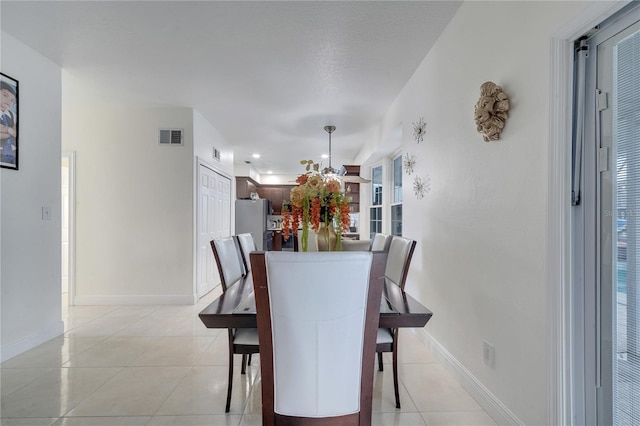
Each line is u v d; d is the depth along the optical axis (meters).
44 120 2.51
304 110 3.68
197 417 1.59
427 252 2.42
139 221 3.66
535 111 1.28
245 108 3.64
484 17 1.65
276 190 8.84
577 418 1.15
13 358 2.23
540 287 1.25
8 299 2.22
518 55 1.38
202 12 1.97
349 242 2.82
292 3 1.89
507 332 1.46
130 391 1.83
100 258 3.65
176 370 2.08
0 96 2.16
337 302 1.04
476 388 1.71
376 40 2.26
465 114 1.85
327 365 1.07
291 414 1.09
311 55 2.48
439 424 1.53
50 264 2.57
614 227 1.05
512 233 1.42
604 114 1.08
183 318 3.15
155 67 2.69
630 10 0.98
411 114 2.82
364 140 5.01
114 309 3.47
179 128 3.68
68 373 2.03
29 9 1.94
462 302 1.87
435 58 2.29
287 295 1.02
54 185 2.61
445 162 2.12
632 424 1.00
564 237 1.15
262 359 1.09
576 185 1.16
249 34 2.20
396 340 1.68
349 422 1.10
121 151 3.65
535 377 1.28
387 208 4.58
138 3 1.89
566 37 1.14
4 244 2.20
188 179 3.69
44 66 2.52
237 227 6.54
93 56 2.51
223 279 1.94
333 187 1.70
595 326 1.12
